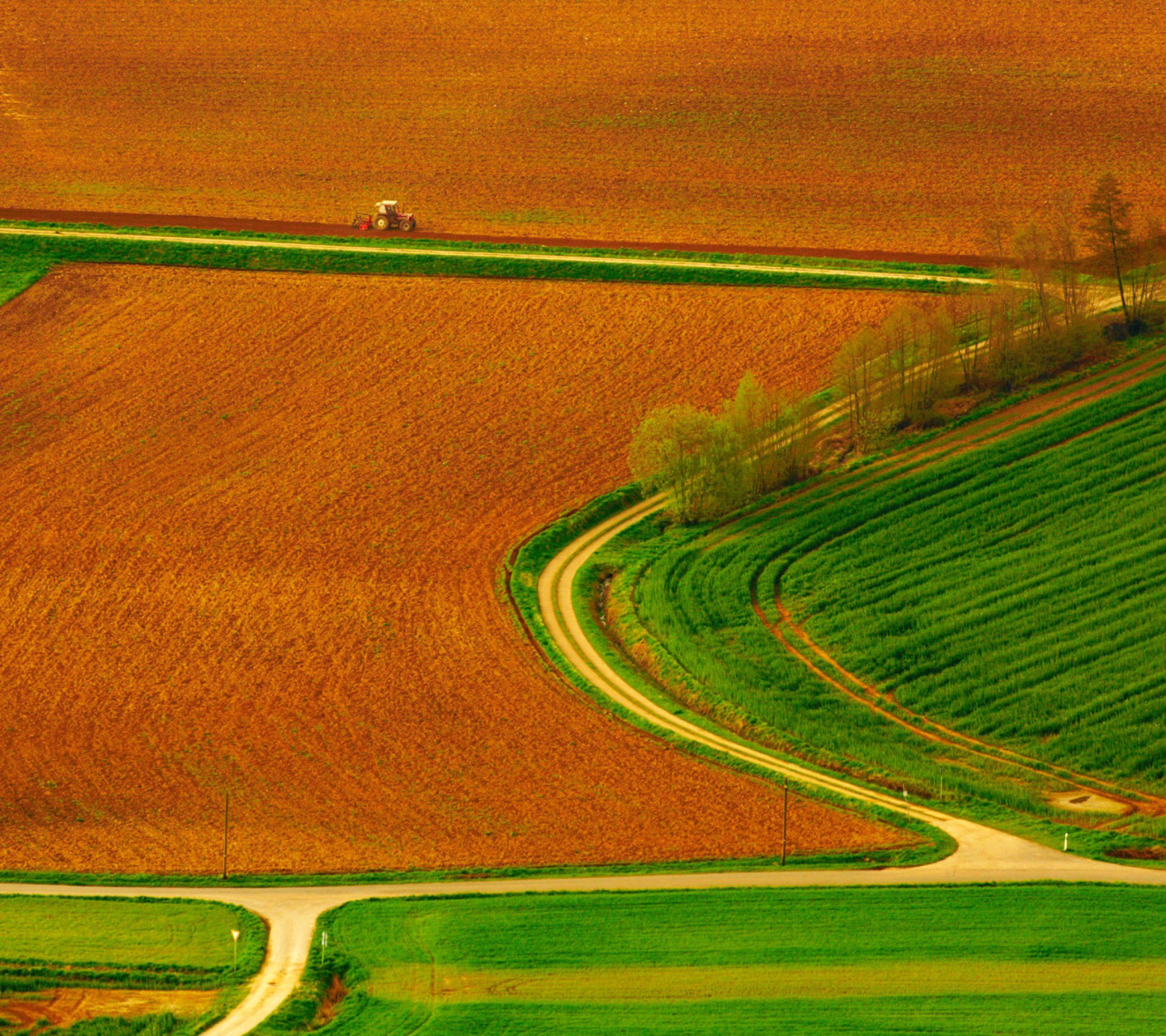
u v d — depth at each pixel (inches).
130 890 6210.6
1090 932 5492.1
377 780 7303.2
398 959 5398.6
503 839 6697.8
